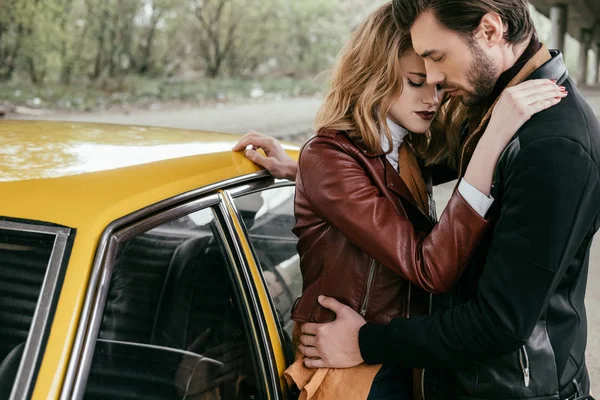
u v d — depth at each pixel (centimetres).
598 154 152
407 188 188
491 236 167
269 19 2534
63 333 130
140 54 2130
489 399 167
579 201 147
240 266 182
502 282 153
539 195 148
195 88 1964
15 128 216
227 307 176
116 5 1998
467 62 159
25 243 141
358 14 2859
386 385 191
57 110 1418
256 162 212
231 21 2438
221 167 192
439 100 189
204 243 172
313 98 2044
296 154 243
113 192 154
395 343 170
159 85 1928
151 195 158
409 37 180
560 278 153
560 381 168
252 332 182
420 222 190
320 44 2766
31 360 128
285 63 2803
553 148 148
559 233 147
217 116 1438
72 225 142
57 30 1794
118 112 1465
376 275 181
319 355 179
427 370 184
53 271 136
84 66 1967
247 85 2209
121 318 144
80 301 134
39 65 1770
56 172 163
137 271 150
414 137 212
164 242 158
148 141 207
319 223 186
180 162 183
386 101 183
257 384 181
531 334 161
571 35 3638
